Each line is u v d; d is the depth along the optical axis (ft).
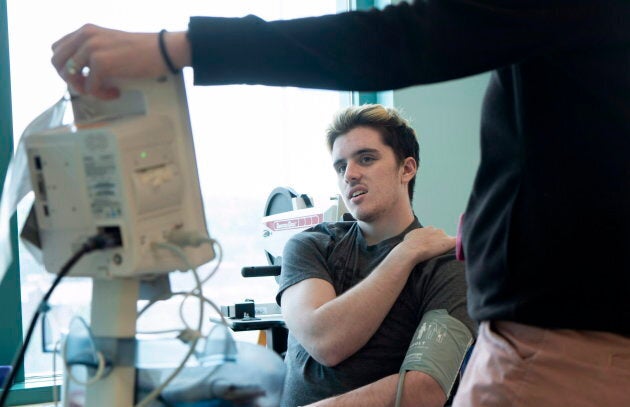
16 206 3.23
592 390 2.84
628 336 2.84
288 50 2.70
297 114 9.98
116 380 2.95
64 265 2.98
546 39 2.66
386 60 2.69
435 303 5.49
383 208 6.04
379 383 5.26
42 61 8.66
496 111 3.08
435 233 5.80
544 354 2.88
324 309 5.53
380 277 5.55
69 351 3.02
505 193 2.99
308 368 5.73
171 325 3.59
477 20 2.62
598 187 2.80
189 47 2.75
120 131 2.78
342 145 6.15
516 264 2.92
